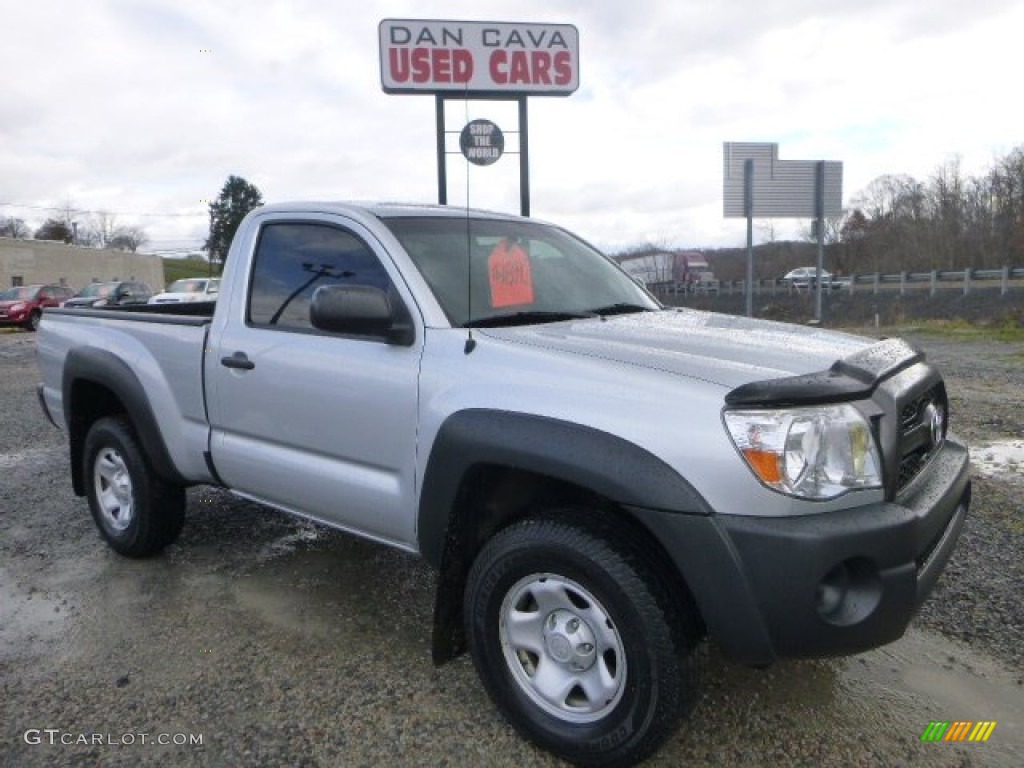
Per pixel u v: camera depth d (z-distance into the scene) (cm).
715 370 237
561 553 239
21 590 390
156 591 386
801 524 214
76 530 476
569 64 1295
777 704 281
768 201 1548
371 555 430
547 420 242
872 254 6631
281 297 338
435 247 314
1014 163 5934
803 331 312
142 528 405
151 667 315
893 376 256
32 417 873
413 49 1246
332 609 365
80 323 440
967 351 1364
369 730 271
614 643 237
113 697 294
